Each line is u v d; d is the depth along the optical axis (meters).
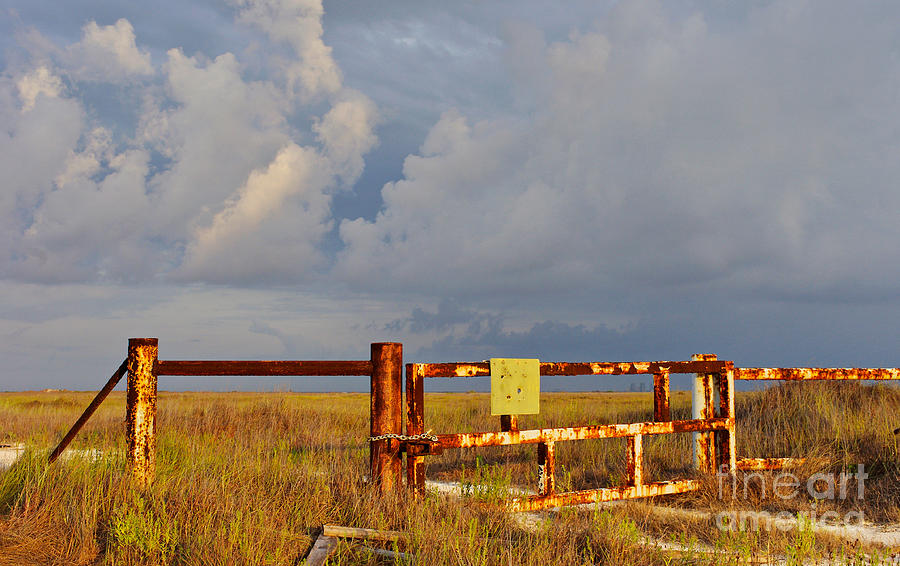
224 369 7.07
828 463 9.52
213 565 4.77
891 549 6.12
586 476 9.90
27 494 5.69
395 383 7.06
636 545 5.82
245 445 9.66
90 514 5.57
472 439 6.97
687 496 8.44
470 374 7.15
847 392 13.72
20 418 17.19
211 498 6.11
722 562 5.42
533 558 5.12
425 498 6.70
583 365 7.84
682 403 18.50
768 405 13.27
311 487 6.70
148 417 6.95
